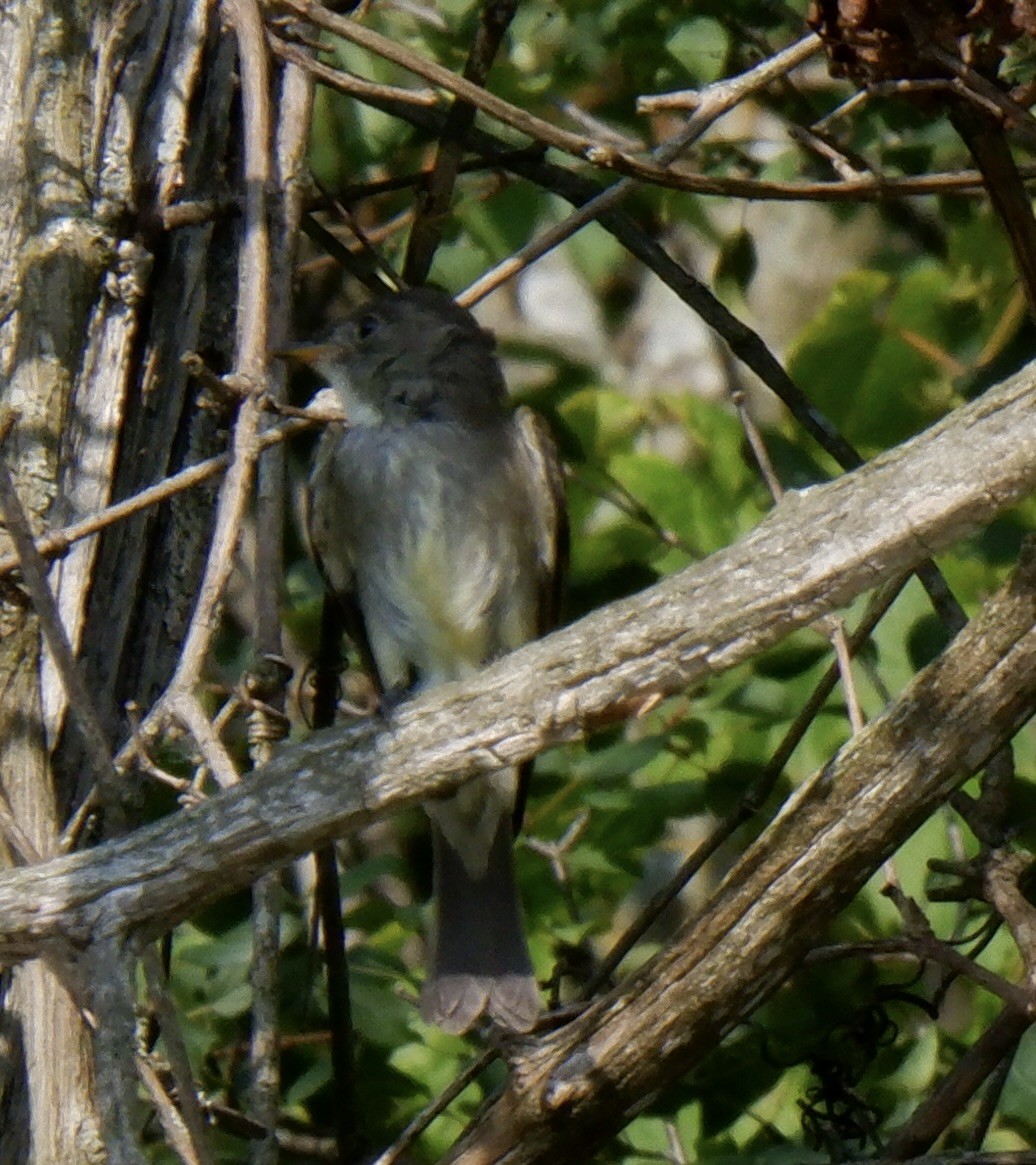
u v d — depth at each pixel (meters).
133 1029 5.73
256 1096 7.01
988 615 6.29
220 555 6.54
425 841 11.33
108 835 6.46
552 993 8.84
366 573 9.58
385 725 6.16
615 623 6.09
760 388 14.57
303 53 8.23
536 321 14.73
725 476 10.38
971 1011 9.95
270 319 7.75
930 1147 7.25
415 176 9.70
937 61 6.63
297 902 10.12
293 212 7.87
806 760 9.50
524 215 10.88
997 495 5.86
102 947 5.95
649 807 9.51
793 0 10.86
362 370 9.60
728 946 6.70
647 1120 9.21
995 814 7.20
